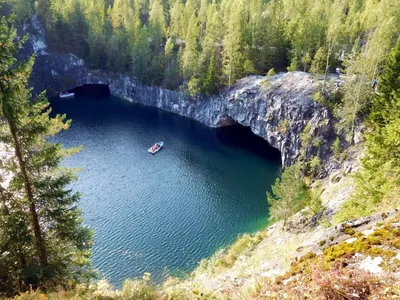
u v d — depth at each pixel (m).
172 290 10.90
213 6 90.62
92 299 12.25
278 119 58.75
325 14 72.25
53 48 101.50
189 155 65.00
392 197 16.44
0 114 13.70
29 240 15.16
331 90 52.62
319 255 7.40
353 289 5.56
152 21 98.38
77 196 16.98
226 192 51.41
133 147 68.19
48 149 15.21
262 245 31.94
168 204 47.97
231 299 7.85
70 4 99.81
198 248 38.88
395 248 6.38
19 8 91.12
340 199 33.00
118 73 102.69
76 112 89.31
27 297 12.11
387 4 56.16
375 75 47.72
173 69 88.75
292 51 67.38
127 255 37.72
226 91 72.50
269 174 57.47
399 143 19.75
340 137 48.41
